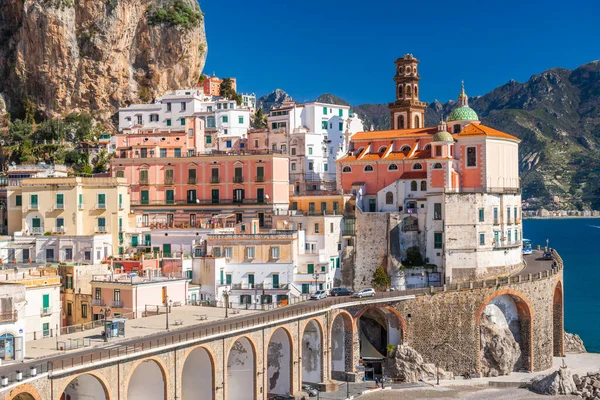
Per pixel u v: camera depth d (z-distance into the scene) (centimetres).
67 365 7238
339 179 15812
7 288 8444
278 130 17725
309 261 12925
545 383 12019
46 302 9944
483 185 14462
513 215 15125
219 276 12444
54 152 19075
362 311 12125
